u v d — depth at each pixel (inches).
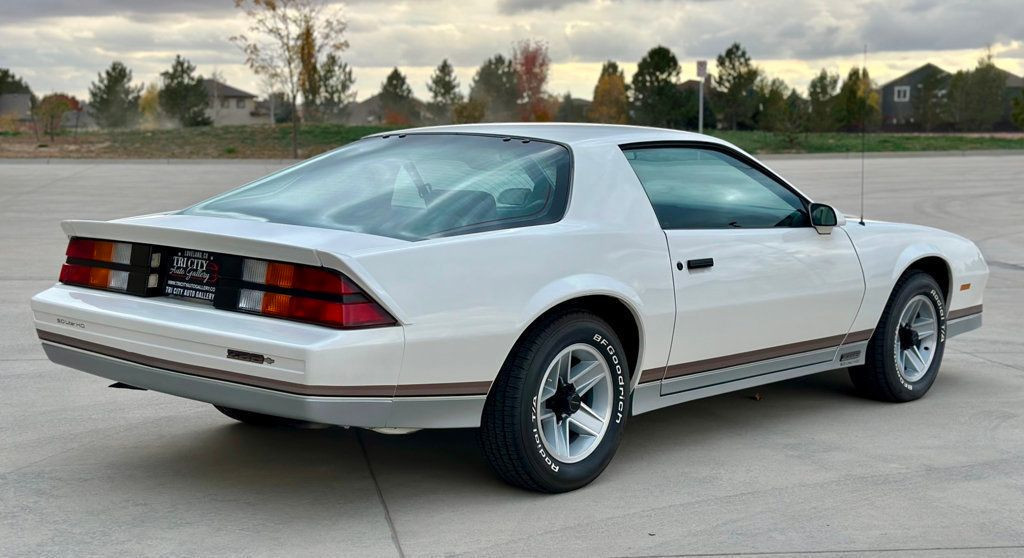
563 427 162.7
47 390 219.9
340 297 135.8
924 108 2659.9
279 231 148.3
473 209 155.6
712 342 181.5
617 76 2365.9
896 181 875.4
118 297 154.6
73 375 233.5
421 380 142.6
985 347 280.1
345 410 137.3
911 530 147.6
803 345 200.2
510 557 136.3
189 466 172.2
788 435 197.0
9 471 168.1
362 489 162.2
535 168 166.4
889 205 685.3
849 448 188.5
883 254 214.4
